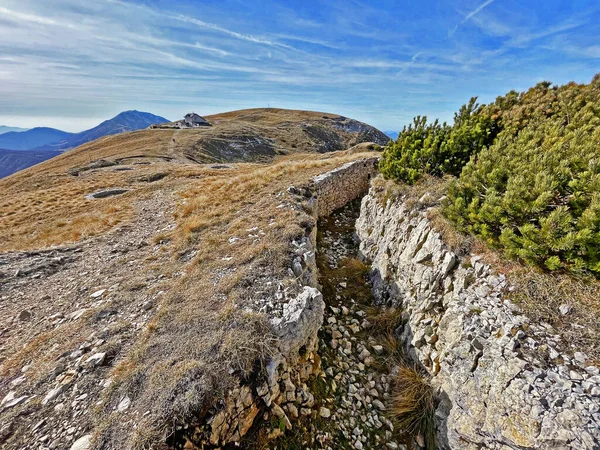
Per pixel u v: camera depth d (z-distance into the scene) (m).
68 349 5.36
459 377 4.98
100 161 47.06
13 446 3.73
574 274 4.59
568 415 3.46
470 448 4.46
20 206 22.36
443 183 9.21
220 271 7.17
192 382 4.19
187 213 13.17
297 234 8.65
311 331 5.89
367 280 10.20
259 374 4.67
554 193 5.11
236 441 4.19
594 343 3.99
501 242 5.47
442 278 6.52
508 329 4.57
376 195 12.66
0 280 8.34
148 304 6.41
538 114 8.13
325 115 164.00
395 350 7.07
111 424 3.84
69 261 9.77
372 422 5.53
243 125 118.12
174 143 75.69
